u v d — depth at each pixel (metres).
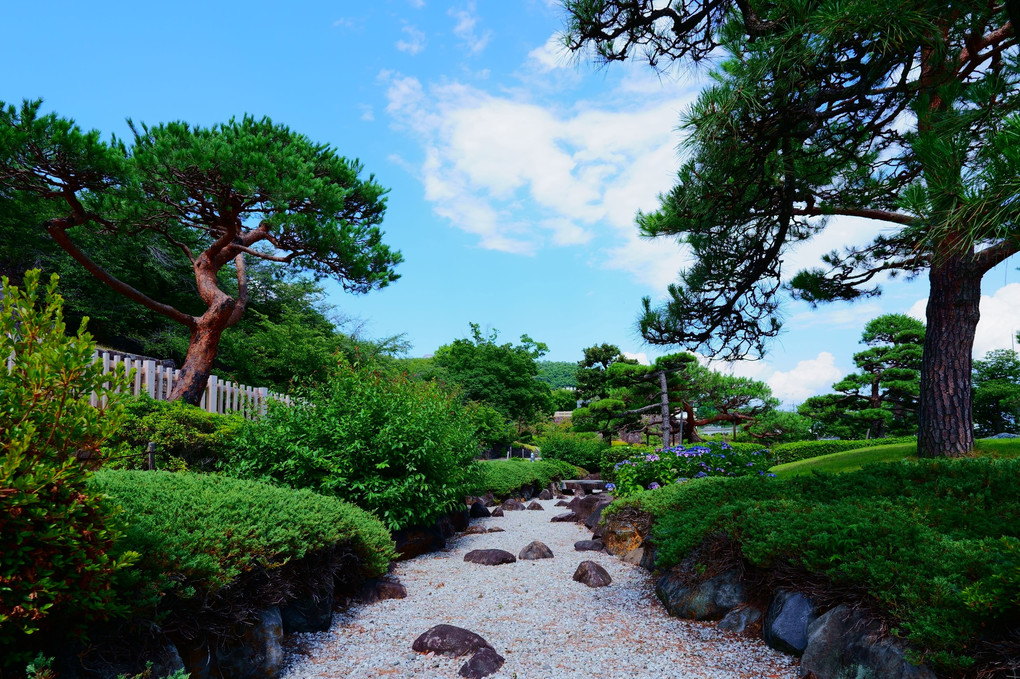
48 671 2.19
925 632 2.82
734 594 4.39
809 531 3.91
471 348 32.09
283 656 3.73
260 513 4.20
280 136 12.50
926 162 4.36
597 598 5.18
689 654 3.80
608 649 3.92
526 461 17.39
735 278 8.60
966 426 8.96
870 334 25.86
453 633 3.95
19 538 2.11
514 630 4.32
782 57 4.84
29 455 2.25
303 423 8.00
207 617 3.22
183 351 18.61
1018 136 3.54
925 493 4.98
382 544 5.19
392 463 7.63
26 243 15.61
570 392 45.69
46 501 2.25
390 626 4.42
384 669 3.62
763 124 5.46
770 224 7.36
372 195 13.23
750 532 4.27
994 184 3.63
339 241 11.59
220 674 3.19
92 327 18.00
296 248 11.98
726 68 6.64
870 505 4.46
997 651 2.66
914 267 12.20
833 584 3.60
